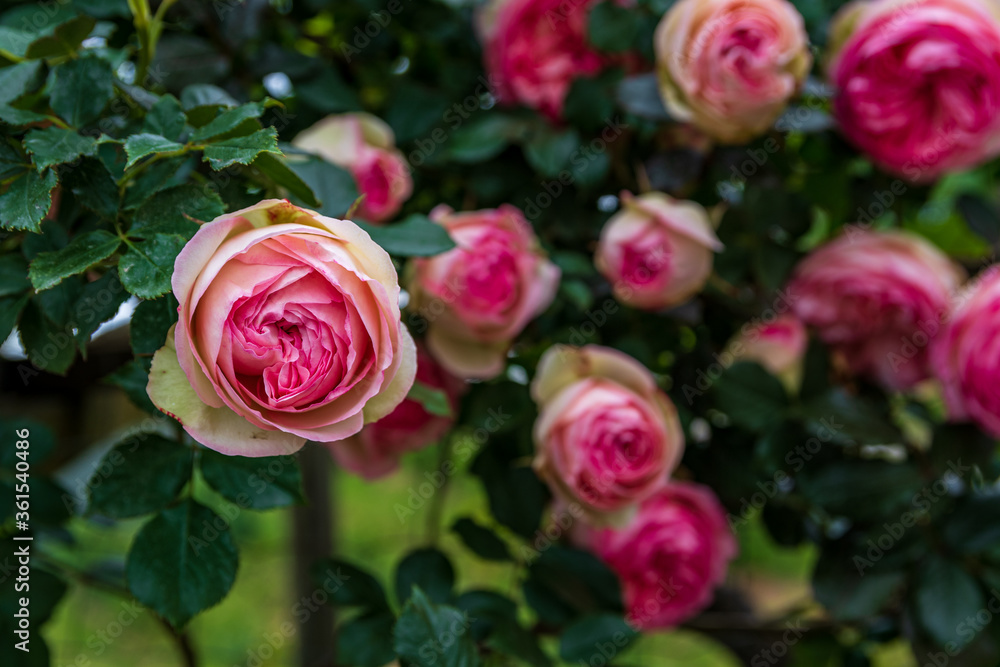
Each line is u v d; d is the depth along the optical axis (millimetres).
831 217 1048
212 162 777
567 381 938
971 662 962
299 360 771
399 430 961
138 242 790
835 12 1019
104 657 1655
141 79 858
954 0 959
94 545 1252
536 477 974
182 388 771
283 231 769
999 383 960
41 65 833
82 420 1137
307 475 1159
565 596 955
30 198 783
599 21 974
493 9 995
